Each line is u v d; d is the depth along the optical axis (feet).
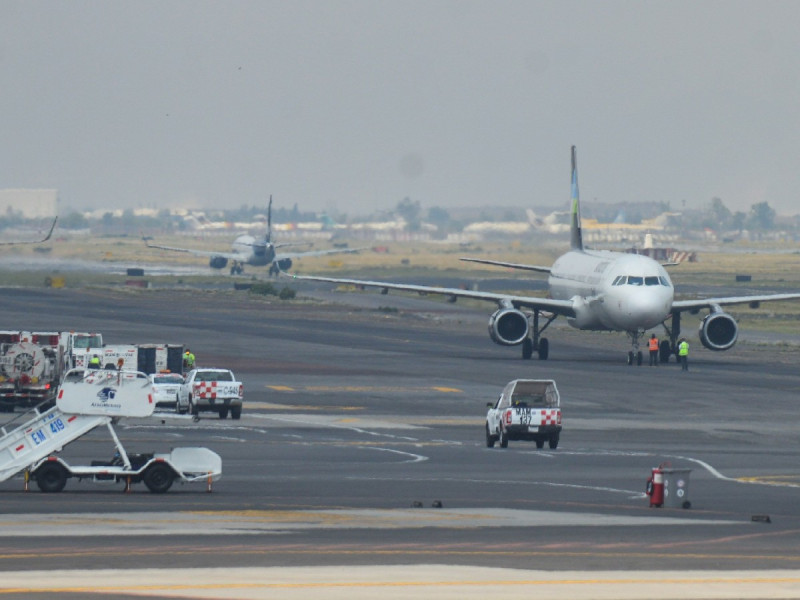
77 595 244.22
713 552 311.06
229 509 388.78
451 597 246.68
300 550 305.53
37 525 345.51
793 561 298.76
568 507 407.85
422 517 375.25
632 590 256.52
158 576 266.36
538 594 250.78
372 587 256.11
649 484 420.36
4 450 431.43
